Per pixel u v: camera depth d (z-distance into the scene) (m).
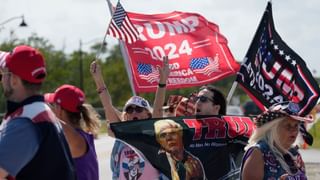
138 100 9.02
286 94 9.50
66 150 5.84
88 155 7.06
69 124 7.16
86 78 92.62
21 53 5.69
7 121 5.66
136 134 8.25
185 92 46.62
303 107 9.35
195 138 8.51
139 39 10.50
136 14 10.66
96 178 7.15
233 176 8.63
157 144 8.31
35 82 5.74
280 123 6.83
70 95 7.11
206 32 10.77
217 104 8.84
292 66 9.48
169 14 10.82
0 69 5.76
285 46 9.58
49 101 7.19
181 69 10.64
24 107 5.67
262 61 9.69
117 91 98.56
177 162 8.38
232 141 8.69
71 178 5.81
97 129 7.38
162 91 9.08
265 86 9.65
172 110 10.33
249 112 61.56
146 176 8.30
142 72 10.46
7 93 5.74
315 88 9.30
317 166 23.31
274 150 6.80
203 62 10.70
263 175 6.77
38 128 5.61
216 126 8.60
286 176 6.80
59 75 88.31
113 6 10.55
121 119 9.46
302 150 30.61
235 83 9.66
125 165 8.40
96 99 86.25
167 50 10.58
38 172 5.61
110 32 9.67
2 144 5.50
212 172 8.55
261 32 9.67
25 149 5.53
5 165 5.48
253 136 6.96
